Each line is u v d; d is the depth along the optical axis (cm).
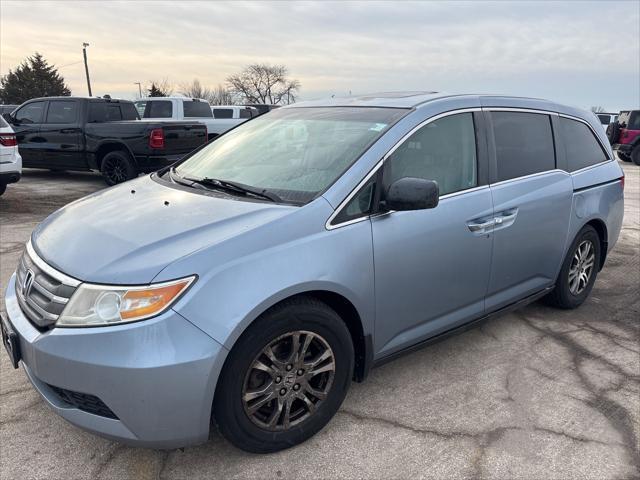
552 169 388
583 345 379
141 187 327
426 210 293
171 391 213
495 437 272
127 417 215
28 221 744
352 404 298
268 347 238
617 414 295
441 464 252
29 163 1133
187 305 215
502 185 342
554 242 387
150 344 211
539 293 396
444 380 326
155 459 251
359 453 258
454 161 320
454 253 308
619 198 457
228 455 255
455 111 327
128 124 1005
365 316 271
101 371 212
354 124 313
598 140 450
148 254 227
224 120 1509
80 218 281
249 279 227
